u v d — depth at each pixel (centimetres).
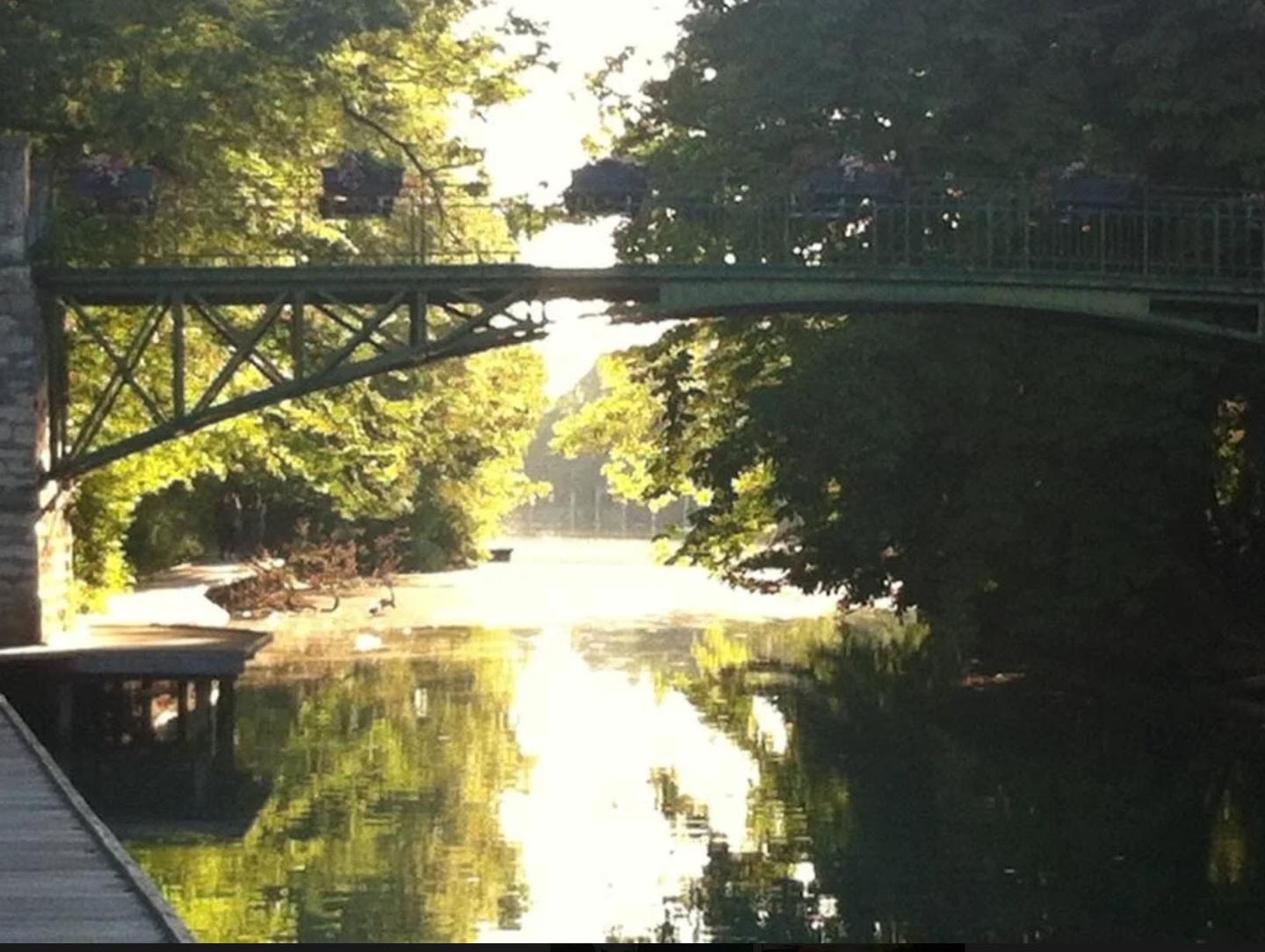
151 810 2481
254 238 3306
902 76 3316
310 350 3644
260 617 5303
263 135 3331
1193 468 3362
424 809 2473
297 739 3086
